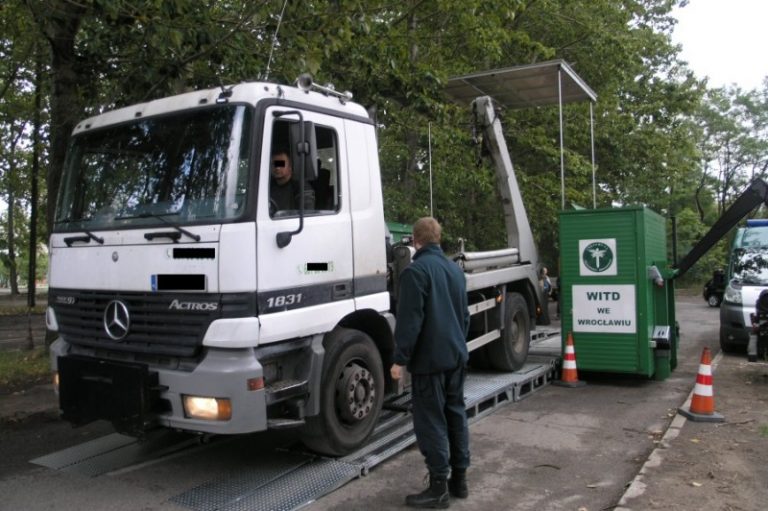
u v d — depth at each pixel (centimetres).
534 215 1642
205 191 440
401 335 412
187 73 809
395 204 1461
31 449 573
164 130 476
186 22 718
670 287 929
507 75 915
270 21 757
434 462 426
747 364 1011
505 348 804
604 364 828
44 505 441
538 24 1778
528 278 888
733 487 460
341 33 783
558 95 938
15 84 1241
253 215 427
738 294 1105
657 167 2106
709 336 1425
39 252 2989
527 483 481
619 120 1914
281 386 450
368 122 568
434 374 421
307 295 469
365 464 495
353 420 513
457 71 1443
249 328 414
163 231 443
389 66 986
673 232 920
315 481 466
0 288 6334
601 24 1792
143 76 787
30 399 743
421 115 1255
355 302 520
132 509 430
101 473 502
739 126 3953
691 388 816
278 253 444
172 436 587
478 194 1697
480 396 667
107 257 475
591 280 834
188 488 465
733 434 597
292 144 448
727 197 4119
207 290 422
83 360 470
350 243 521
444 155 1472
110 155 503
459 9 1295
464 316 445
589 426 638
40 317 2205
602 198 1991
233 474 490
